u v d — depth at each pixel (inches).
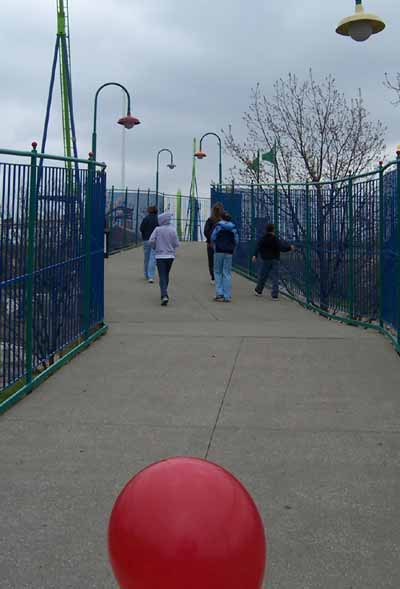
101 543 144.4
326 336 373.4
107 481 178.2
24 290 257.1
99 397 256.7
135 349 338.6
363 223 412.8
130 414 236.1
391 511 159.6
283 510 159.9
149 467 74.0
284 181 828.0
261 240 564.1
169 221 504.1
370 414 234.5
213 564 66.4
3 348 241.4
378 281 393.1
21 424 225.0
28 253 258.2
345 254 442.6
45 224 278.4
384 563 136.0
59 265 300.0
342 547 142.4
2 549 141.9
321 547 142.4
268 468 186.5
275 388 268.2
